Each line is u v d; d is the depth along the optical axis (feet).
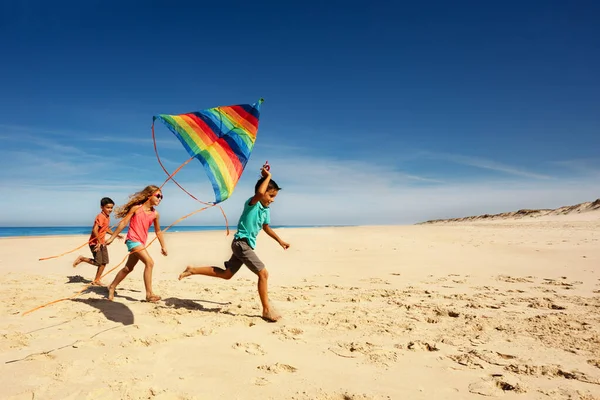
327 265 32.76
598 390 9.43
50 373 10.25
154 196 18.92
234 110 16.43
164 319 15.57
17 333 13.53
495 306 17.99
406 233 66.49
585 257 34.88
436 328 14.58
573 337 13.42
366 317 16.11
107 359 11.29
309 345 12.75
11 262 35.37
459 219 255.91
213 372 10.51
